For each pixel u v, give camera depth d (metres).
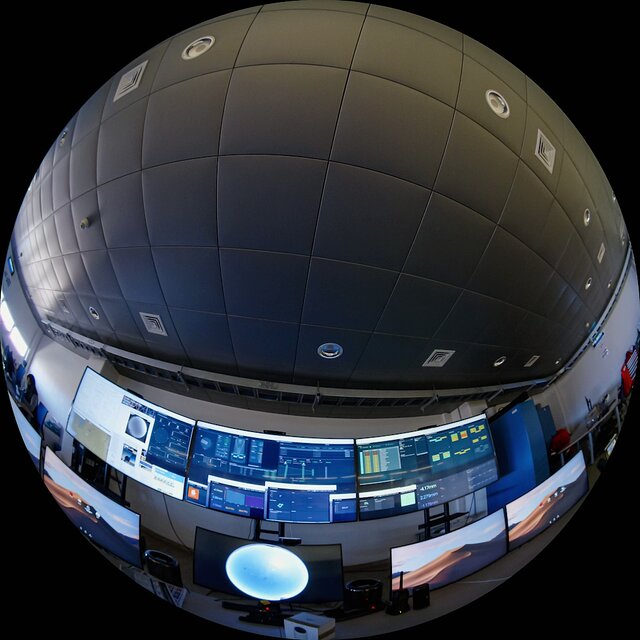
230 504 3.39
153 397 3.50
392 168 3.00
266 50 3.19
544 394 3.72
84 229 3.37
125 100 3.40
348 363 3.26
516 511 3.67
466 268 3.14
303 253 3.03
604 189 3.83
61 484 3.86
